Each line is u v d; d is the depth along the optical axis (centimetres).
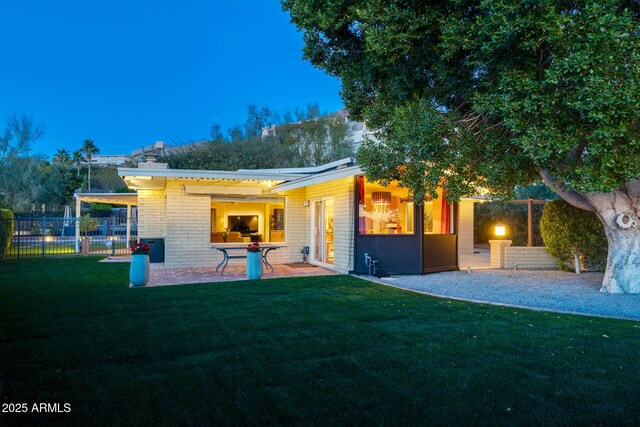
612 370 422
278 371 417
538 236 2088
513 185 778
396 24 605
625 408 337
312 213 1509
